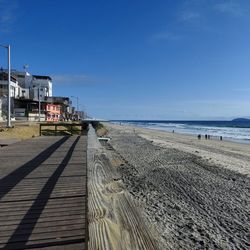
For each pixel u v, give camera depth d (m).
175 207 10.02
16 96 85.56
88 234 2.56
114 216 2.97
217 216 9.21
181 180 14.57
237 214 9.47
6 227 3.70
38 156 10.58
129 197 3.62
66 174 7.18
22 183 6.19
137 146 33.28
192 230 7.96
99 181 4.39
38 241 3.28
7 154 11.12
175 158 22.75
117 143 37.16
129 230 2.67
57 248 3.10
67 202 4.75
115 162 20.09
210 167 18.70
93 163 6.23
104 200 3.46
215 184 13.79
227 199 11.19
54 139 18.95
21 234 3.48
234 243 7.26
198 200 10.98
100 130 52.06
